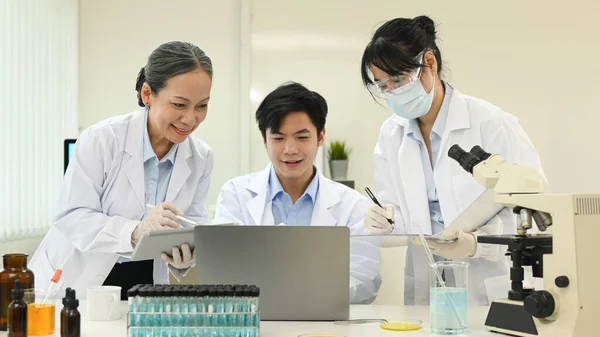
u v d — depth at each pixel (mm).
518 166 1713
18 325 1571
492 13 4117
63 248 2479
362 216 2512
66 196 2385
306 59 4266
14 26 3660
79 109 4438
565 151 4062
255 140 4309
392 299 2199
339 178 4070
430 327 1703
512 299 1692
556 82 4066
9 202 3621
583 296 1548
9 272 1732
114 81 4414
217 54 4348
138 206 2451
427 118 2615
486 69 4125
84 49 4434
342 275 1811
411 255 2189
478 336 1653
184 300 1530
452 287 1697
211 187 4324
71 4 4301
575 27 4047
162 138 2479
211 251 1787
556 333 1568
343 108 4234
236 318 1533
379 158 2750
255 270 1799
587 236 1567
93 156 2396
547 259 1604
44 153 3996
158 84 2258
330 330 1707
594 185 4027
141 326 1521
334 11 4250
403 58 2299
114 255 2428
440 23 4148
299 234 1795
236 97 4324
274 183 2498
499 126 2520
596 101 4027
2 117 3555
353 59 4230
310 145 2334
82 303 2150
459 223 2045
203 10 4359
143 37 4398
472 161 1795
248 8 4270
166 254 1954
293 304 1819
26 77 3785
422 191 2588
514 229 2143
